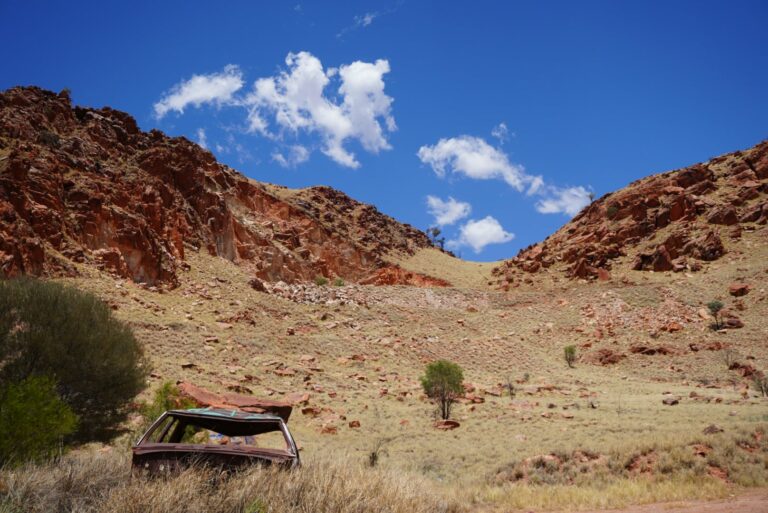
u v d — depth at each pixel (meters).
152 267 60.53
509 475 16.34
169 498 5.36
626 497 12.55
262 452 6.50
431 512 7.60
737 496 12.32
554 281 104.81
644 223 109.19
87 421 17.84
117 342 19.55
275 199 122.50
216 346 48.66
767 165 109.94
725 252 93.00
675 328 72.56
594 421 30.70
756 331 67.25
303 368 47.56
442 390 35.62
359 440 27.38
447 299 98.81
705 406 36.59
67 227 54.53
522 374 60.41
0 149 56.47
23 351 17.28
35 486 6.20
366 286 102.69
